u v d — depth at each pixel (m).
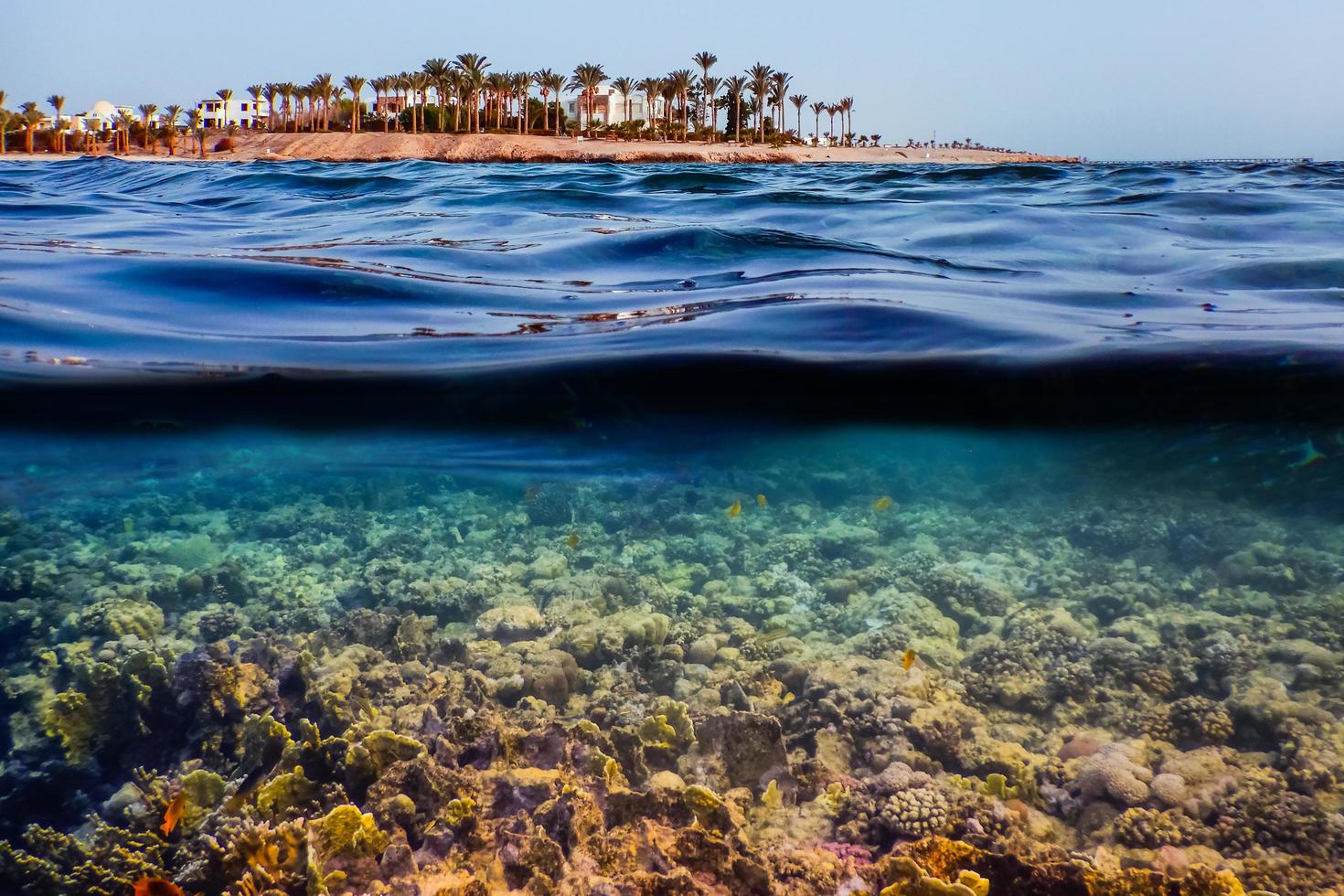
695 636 3.89
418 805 2.76
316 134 87.50
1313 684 3.18
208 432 4.91
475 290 6.20
